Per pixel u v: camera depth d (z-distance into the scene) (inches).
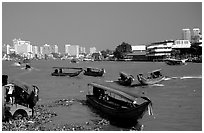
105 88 1425.9
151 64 5777.6
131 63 6560.0
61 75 3476.9
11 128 1029.2
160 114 1310.3
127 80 2353.6
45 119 1182.9
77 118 1230.3
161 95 1860.2
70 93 2007.9
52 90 2182.6
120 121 1159.6
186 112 1353.3
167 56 6491.1
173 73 3425.2
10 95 1187.3
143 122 1175.6
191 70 3870.6
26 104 1211.2
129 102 1246.9
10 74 3708.2
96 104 1397.6
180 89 2110.0
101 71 3361.2
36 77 3299.7
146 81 2368.4
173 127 1108.5
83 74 3698.3
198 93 1913.1
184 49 6250.0
